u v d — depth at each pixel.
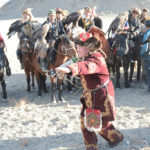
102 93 3.60
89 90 3.63
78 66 3.17
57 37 8.13
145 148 4.27
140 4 37.41
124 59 8.68
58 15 8.84
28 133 5.23
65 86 9.85
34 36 8.25
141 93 8.21
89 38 3.50
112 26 9.10
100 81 3.58
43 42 7.95
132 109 6.64
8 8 49.84
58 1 45.41
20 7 48.44
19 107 7.45
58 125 5.59
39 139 4.90
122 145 4.36
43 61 7.85
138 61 9.45
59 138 4.89
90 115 3.63
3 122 6.06
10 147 4.68
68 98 8.25
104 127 3.87
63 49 7.33
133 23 8.97
